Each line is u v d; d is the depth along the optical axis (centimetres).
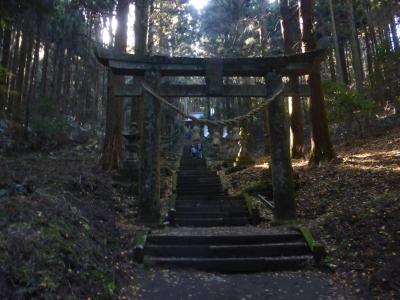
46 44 2525
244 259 644
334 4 2406
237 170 1705
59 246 493
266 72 927
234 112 3195
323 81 1541
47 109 1928
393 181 891
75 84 2995
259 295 531
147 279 585
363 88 1912
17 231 473
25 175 839
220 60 894
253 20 2250
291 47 1680
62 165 1221
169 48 2969
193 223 983
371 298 492
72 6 1836
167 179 1495
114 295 498
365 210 729
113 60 875
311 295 525
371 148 1447
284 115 903
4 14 736
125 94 905
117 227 770
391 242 597
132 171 1195
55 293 414
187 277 602
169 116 3030
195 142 2752
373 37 2352
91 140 2342
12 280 389
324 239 710
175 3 2092
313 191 1038
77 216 658
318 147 1244
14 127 1683
